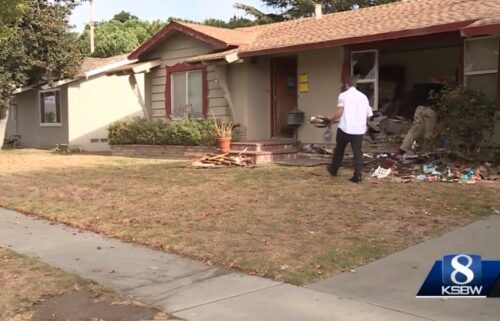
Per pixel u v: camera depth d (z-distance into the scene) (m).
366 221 7.75
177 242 7.16
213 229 7.71
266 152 14.30
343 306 4.97
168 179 12.10
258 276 5.88
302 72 15.57
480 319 4.61
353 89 10.53
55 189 11.47
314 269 5.98
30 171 14.59
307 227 7.59
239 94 16.23
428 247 6.57
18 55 19.77
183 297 5.32
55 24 20.56
